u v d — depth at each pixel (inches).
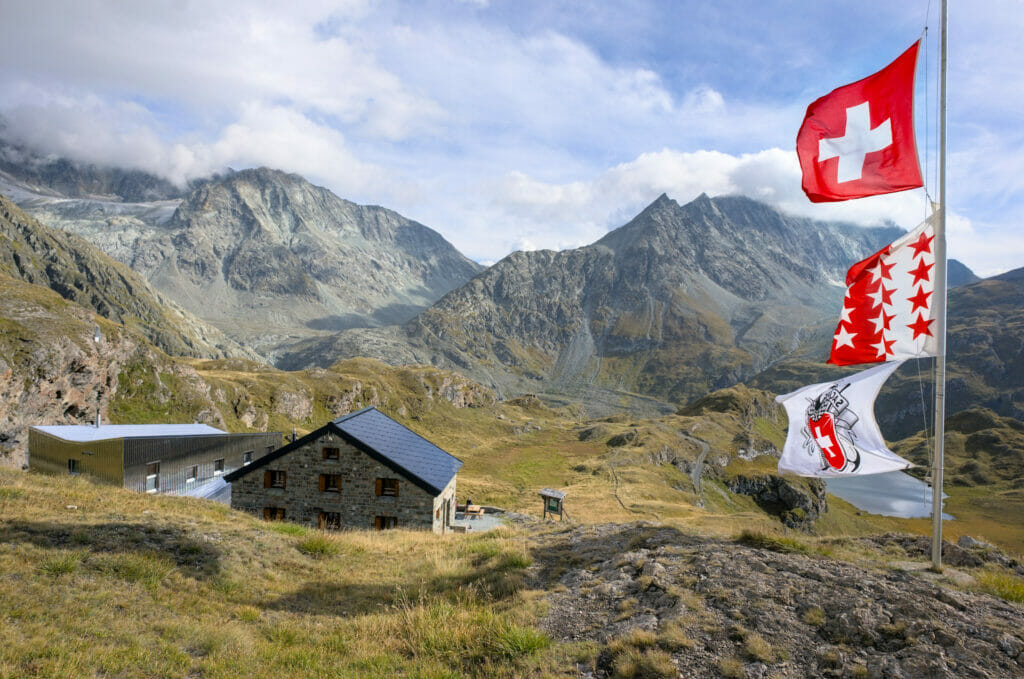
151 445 1562.5
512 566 622.5
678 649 390.9
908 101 550.0
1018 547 4744.1
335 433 1218.6
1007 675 343.9
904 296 553.9
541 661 400.5
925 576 516.1
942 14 528.4
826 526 5374.0
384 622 494.9
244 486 1242.6
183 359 7199.8
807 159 601.9
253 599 546.3
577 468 4926.2
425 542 842.2
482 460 5226.4
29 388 2928.2
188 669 380.5
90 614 437.1
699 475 6112.2
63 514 689.6
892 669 352.8
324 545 731.4
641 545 629.9
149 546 616.1
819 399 589.0
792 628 410.0
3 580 465.1
